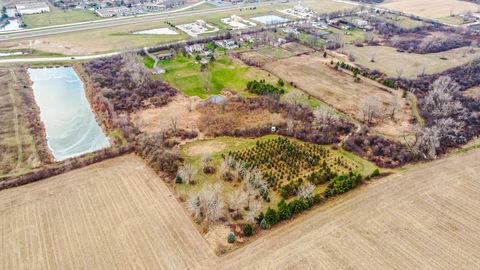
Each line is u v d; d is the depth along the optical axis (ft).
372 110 377.30
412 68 524.11
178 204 267.18
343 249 226.79
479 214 257.34
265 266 215.10
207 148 338.34
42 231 242.99
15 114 393.50
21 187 285.23
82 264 218.18
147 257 222.69
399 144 337.72
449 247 229.66
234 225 247.09
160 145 332.80
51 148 346.74
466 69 506.07
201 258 221.46
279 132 360.48
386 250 226.58
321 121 369.91
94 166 313.32
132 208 263.49
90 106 429.38
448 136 344.49
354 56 570.87
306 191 262.67
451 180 291.99
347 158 321.73
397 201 268.41
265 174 296.30
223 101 419.33
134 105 413.39
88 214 257.55
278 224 247.50
